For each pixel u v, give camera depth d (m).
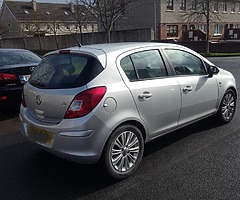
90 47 3.75
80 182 3.42
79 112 3.11
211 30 37.53
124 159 3.45
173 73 4.08
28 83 3.90
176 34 34.06
